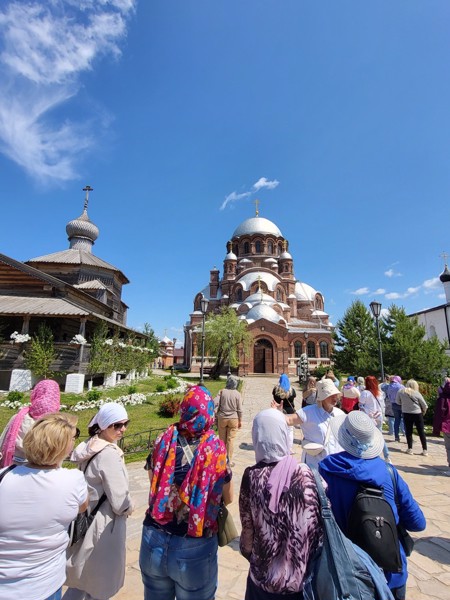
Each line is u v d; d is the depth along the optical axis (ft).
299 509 7.76
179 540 8.52
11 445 11.61
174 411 48.42
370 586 7.14
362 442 9.30
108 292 103.55
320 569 7.31
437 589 13.24
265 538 7.82
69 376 62.23
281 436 8.64
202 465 8.86
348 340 111.55
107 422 10.73
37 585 7.47
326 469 9.40
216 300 196.24
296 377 136.46
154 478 9.12
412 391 32.65
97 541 9.68
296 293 203.72
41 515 7.63
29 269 72.64
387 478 9.02
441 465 29.07
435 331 122.93
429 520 19.04
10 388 61.05
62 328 75.92
